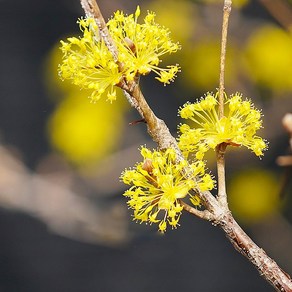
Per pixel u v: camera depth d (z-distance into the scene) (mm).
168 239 1486
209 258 1496
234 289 1482
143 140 1279
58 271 1512
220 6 1132
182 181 539
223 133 545
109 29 543
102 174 1203
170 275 1484
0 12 1490
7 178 1238
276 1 948
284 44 1119
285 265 1221
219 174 543
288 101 1143
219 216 537
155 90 1428
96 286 1498
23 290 1509
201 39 1131
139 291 1491
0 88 1496
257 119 548
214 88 1142
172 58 1131
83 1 537
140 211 540
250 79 1130
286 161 613
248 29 1134
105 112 1158
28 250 1521
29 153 1484
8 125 1490
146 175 539
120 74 539
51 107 1490
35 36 1493
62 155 1225
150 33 542
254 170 1171
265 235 1207
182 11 1135
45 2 1475
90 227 1195
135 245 1460
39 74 1493
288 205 1198
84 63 539
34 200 1228
